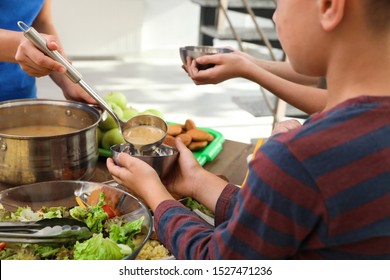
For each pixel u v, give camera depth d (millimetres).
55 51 1174
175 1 6172
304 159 604
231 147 1525
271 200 624
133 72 5598
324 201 600
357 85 650
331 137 607
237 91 5184
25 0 1562
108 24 5887
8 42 1271
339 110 626
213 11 5078
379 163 601
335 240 623
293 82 1627
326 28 621
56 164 1100
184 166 1058
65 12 5668
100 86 5008
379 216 607
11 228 890
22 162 1083
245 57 1565
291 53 691
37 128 1310
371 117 614
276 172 617
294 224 625
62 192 1014
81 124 1297
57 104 1304
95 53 5969
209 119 4312
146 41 6234
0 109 1257
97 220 949
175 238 810
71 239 903
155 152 1132
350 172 598
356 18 616
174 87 5156
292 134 628
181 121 4207
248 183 654
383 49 628
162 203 878
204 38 5129
